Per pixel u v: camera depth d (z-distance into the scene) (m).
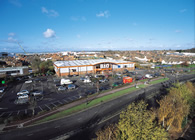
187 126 26.36
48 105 32.53
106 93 41.41
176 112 22.42
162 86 51.47
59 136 20.45
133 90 45.34
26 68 73.75
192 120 28.42
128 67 89.94
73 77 66.56
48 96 39.19
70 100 35.84
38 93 40.41
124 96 39.34
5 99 36.94
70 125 23.59
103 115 27.41
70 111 28.88
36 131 21.62
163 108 22.58
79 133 21.30
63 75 69.50
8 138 19.77
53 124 23.83
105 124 23.94
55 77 66.94
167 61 133.38
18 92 40.97
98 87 47.84
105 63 79.38
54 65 80.88
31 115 26.94
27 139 19.59
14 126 23.03
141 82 57.19
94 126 23.34
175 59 153.50
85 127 23.02
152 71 88.06
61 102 34.47
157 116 24.28
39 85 52.12
